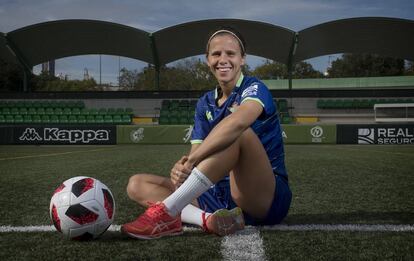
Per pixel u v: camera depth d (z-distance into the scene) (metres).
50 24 18.33
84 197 2.26
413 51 20.77
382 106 18.94
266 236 2.38
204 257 2.00
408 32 18.98
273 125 2.40
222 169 2.16
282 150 2.49
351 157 8.70
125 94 20.14
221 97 2.55
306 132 14.11
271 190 2.35
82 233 2.26
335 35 19.39
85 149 12.09
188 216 2.48
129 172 6.37
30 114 19.31
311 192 4.27
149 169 6.82
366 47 20.73
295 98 20.16
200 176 2.16
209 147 2.10
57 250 2.15
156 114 20.14
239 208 2.43
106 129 14.48
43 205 3.62
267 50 20.95
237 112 2.13
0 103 19.84
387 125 13.85
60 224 2.24
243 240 2.29
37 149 12.23
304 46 20.38
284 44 20.06
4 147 13.33
